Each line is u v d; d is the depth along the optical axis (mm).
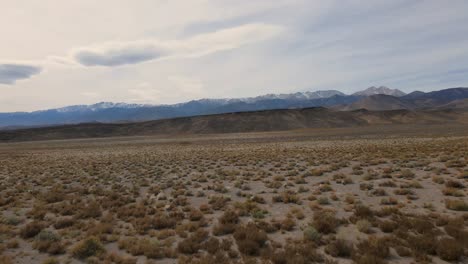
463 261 8766
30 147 110562
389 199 15469
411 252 9305
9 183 27906
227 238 11867
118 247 11422
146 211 16297
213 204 16953
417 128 131750
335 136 100188
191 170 32500
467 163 25266
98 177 30094
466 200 15188
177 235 12508
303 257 9352
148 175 30312
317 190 18984
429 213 13383
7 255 10961
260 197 17609
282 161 35969
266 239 11344
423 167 25297
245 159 39469
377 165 28719
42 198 20531
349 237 11156
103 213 16594
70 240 12398
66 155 64188
